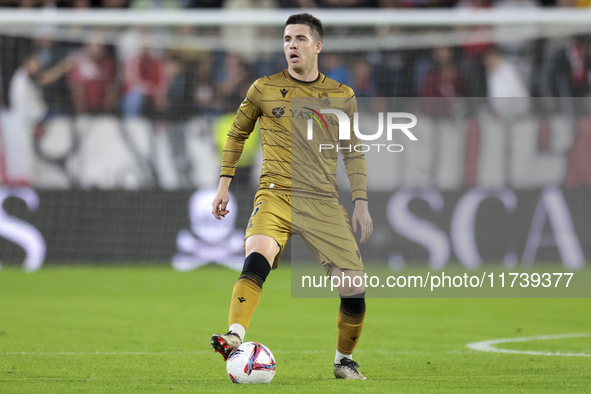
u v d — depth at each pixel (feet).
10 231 144.36
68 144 147.33
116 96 173.27
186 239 148.25
